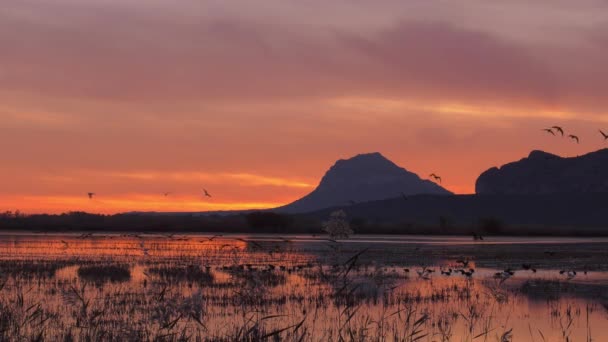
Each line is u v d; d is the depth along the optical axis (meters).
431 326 22.61
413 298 29.30
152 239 96.19
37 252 60.41
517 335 21.42
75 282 34.12
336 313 24.45
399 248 73.50
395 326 22.22
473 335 21.23
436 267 47.03
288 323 22.16
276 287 31.77
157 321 17.53
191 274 38.19
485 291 31.89
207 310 24.44
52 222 146.00
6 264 44.66
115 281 34.75
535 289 33.56
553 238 126.25
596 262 53.84
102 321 21.06
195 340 18.33
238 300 26.92
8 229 139.38
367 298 28.42
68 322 21.44
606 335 21.59
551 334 21.64
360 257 55.56
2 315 21.00
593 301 29.16
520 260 55.88
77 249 65.94
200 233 134.25
